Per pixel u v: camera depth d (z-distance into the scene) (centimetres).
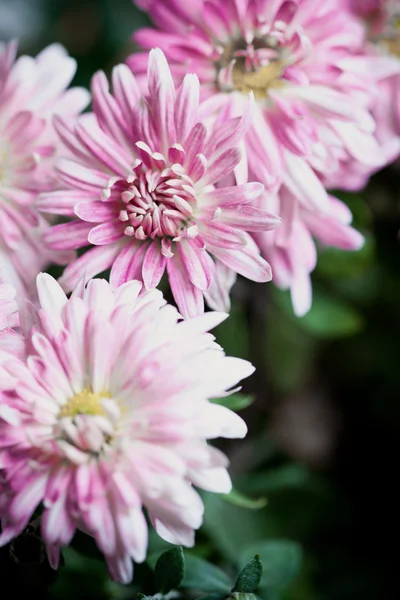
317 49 33
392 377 46
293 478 42
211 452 29
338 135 33
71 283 31
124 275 31
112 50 46
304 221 35
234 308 40
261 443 44
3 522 29
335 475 46
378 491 45
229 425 29
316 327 41
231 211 31
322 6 33
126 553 28
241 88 33
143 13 46
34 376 30
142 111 31
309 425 47
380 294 44
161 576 31
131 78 32
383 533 43
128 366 29
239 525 41
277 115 33
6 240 33
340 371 47
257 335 41
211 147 31
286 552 36
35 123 34
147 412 29
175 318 30
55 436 29
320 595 42
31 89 35
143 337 29
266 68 33
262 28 33
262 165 32
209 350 30
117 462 29
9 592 33
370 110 37
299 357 46
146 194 31
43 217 33
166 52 33
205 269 31
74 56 46
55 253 33
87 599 35
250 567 31
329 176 34
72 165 32
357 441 46
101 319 29
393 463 45
